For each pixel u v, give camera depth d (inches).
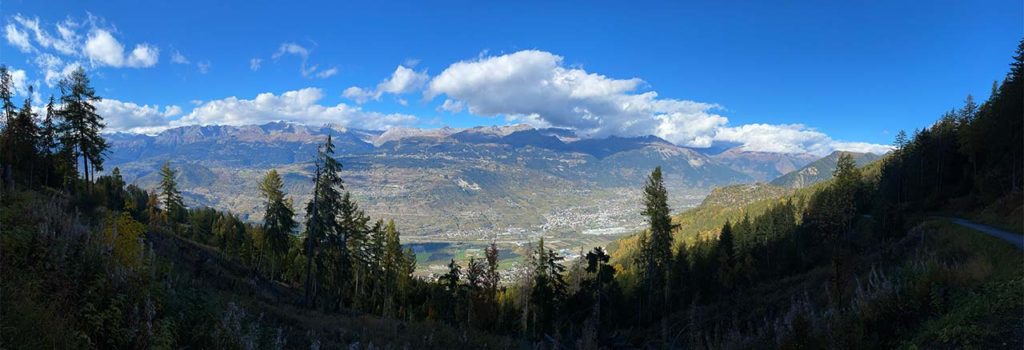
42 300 313.4
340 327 875.4
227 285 1167.0
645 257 2236.7
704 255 3068.4
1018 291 435.8
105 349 312.0
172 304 412.5
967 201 2001.7
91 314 321.7
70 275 350.6
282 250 1958.7
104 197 1895.9
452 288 2191.2
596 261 1818.4
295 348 626.8
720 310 1798.7
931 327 452.4
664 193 2154.3
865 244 2071.9
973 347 377.1
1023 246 850.1
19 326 259.0
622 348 1104.8
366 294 2534.5
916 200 2691.9
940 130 3088.1
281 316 810.8
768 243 2874.0
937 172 2682.1
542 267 2036.2
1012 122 2005.4
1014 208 1384.1
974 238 1043.9
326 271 1827.0
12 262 339.9
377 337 825.5
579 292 1996.8
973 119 2431.1
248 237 2878.9
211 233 3412.9
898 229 1876.2
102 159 1861.5
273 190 1883.6
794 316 544.7
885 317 505.7
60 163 1951.3
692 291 2576.3
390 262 2455.7
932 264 593.9
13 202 481.1
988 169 2057.1
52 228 416.8
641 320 2325.3
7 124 1815.9
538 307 1972.2
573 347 843.4
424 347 812.6
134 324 326.6
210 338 394.6
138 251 479.5
